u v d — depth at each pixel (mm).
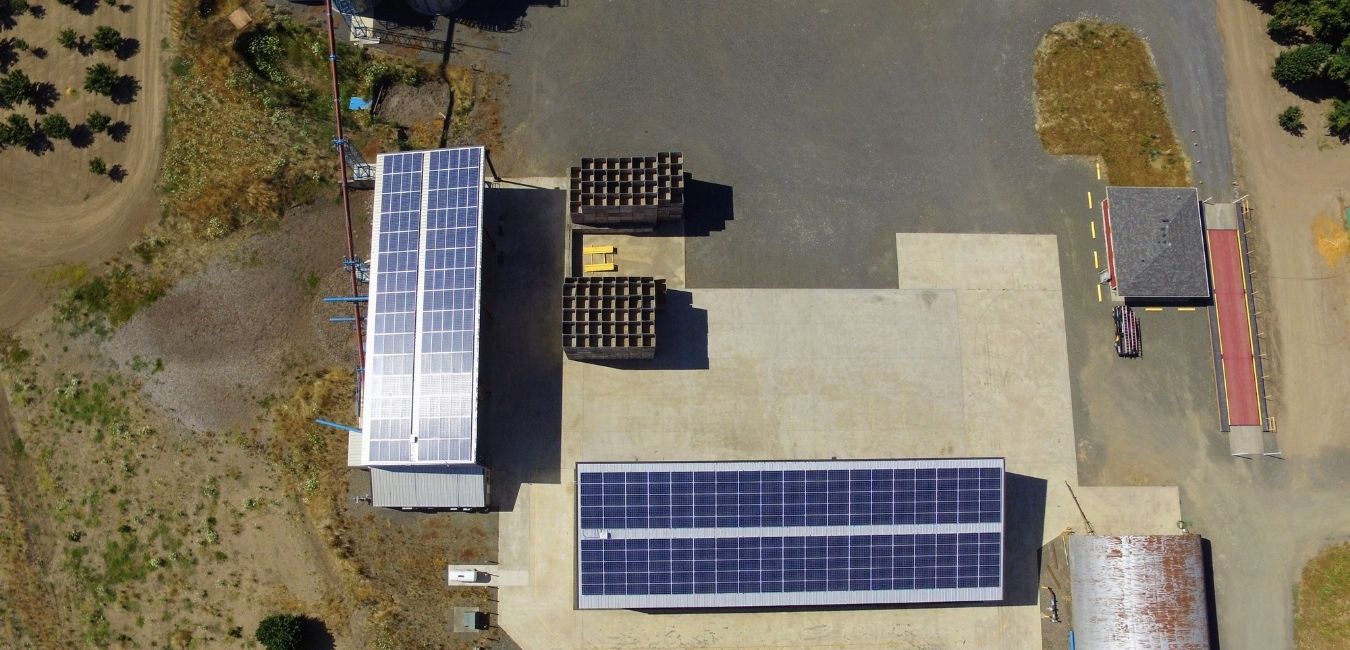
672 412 41938
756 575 38531
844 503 38594
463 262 39344
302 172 43688
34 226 43219
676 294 42938
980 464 38750
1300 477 42562
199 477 41438
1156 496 42250
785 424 42062
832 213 44094
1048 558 41656
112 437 41625
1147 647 38562
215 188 43312
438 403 38219
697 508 38312
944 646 41062
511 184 43875
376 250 39938
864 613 41125
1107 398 42875
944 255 43812
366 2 44312
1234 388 43156
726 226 43719
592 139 44531
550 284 42969
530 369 42094
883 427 42219
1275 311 43844
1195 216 42969
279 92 44469
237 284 42812
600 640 40625
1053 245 44062
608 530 38156
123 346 42250
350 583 40656
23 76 43625
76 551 40969
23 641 40312
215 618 40562
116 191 43531
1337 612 41344
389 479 39781
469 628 40438
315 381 42156
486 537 41000
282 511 41219
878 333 42969
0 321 42562
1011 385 42812
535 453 41469
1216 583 41750
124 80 44406
